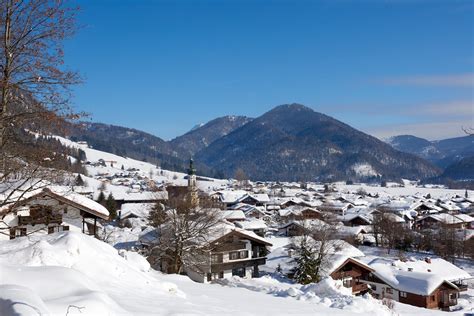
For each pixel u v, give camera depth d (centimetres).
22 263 1064
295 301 1490
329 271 3962
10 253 1113
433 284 3888
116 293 962
